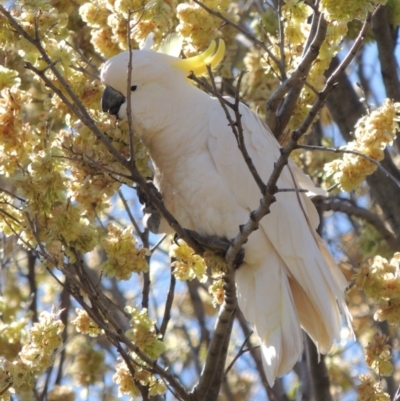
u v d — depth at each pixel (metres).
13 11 10.06
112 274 9.56
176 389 9.84
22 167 9.19
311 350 12.99
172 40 11.09
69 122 9.99
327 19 8.44
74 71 10.36
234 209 10.27
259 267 10.38
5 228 9.91
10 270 16.00
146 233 11.23
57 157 9.01
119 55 10.56
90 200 9.57
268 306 10.27
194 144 10.41
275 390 14.82
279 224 10.36
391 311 10.29
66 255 9.41
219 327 10.03
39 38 9.14
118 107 10.49
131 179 8.84
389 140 10.55
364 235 14.89
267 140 10.73
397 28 15.25
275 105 10.96
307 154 15.48
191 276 10.24
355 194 18.02
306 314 10.60
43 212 9.15
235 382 17.84
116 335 9.52
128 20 8.63
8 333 11.93
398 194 14.40
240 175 10.31
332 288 10.44
